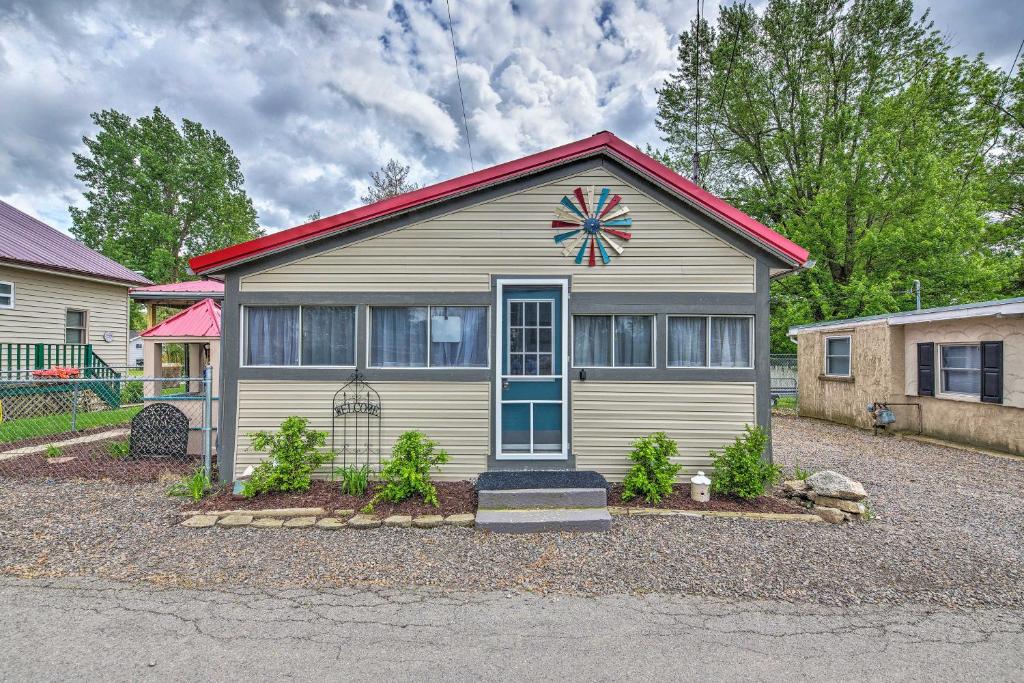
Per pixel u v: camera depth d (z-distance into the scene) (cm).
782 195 1781
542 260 578
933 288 1457
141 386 1214
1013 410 781
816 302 1573
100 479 580
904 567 368
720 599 320
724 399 566
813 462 743
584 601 316
